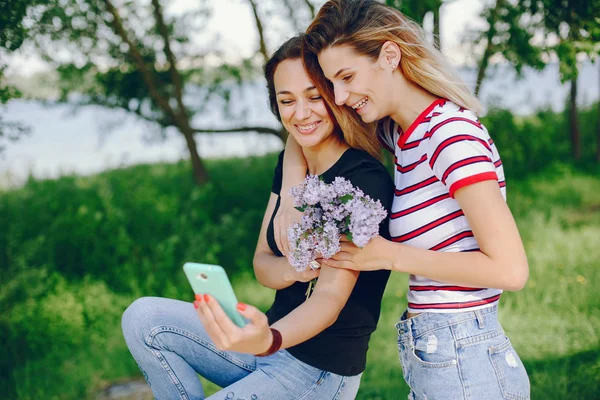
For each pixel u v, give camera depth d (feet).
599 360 11.74
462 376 5.69
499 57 14.93
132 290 18.15
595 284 15.81
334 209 5.74
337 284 5.98
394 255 5.70
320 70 6.39
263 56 22.15
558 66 13.14
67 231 19.20
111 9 22.21
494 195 5.36
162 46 25.73
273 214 7.48
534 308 14.67
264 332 5.22
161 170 35.70
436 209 5.79
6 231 18.98
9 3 12.08
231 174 31.81
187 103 28.19
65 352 14.99
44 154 71.56
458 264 5.47
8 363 14.38
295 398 6.30
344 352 6.35
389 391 11.59
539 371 11.65
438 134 5.65
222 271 4.95
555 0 12.60
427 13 13.70
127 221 20.35
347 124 6.47
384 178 6.35
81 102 26.81
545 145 34.22
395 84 6.07
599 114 34.81
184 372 6.53
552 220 22.95
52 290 17.02
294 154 7.50
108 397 12.87
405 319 6.31
